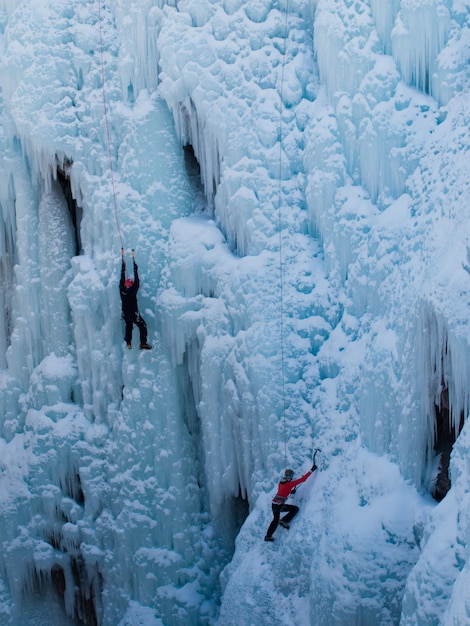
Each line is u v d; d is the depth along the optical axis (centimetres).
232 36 1582
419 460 1225
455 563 995
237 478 1600
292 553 1382
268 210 1546
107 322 1712
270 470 1496
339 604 1206
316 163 1500
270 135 1552
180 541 1667
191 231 1620
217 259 1592
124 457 1702
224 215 1612
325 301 1504
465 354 1102
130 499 1691
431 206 1272
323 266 1529
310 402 1483
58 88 1717
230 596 1470
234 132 1569
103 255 1703
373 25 1441
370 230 1428
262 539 1477
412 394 1222
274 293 1521
